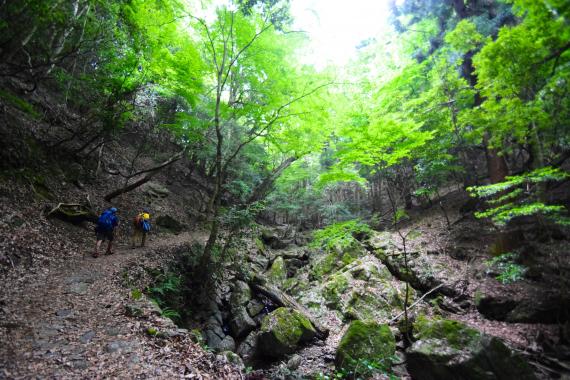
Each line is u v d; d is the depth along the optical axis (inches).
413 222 678.5
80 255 332.2
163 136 793.6
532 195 335.0
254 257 554.3
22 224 307.1
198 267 382.3
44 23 315.6
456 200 689.0
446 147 524.1
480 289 386.6
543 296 338.3
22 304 199.0
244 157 783.7
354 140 323.6
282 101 370.0
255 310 385.1
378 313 397.4
